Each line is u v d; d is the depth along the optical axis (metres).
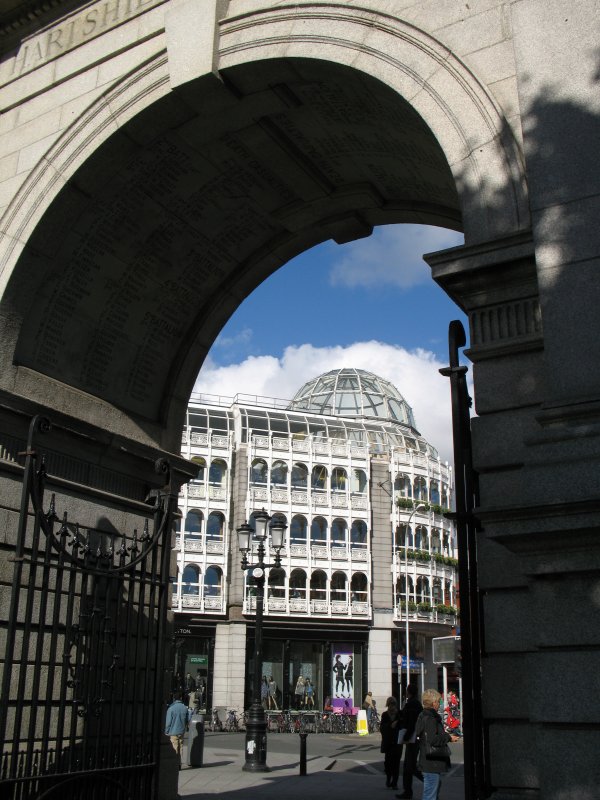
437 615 56.38
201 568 50.97
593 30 7.12
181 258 12.07
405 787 15.72
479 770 6.07
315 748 31.44
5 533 9.84
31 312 10.78
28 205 10.52
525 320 7.00
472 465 6.86
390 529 55.94
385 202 12.15
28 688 9.88
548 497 6.02
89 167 10.35
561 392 6.39
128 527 11.60
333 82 9.35
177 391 12.89
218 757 24.69
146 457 11.91
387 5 8.68
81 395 11.35
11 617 7.74
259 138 10.68
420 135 9.79
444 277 7.29
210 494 52.44
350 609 52.78
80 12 11.27
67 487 10.70
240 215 11.98
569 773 5.61
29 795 7.89
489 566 6.66
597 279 6.47
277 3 9.45
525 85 7.30
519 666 6.36
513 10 7.60
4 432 10.02
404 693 54.88
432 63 8.16
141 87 10.13
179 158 10.77
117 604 9.08
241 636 50.25
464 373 7.11
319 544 53.53
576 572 5.85
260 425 55.00
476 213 7.39
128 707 11.05
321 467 55.28
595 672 5.69
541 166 6.99
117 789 8.57
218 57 9.67
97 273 11.34
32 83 11.30
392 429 61.66
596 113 6.88
